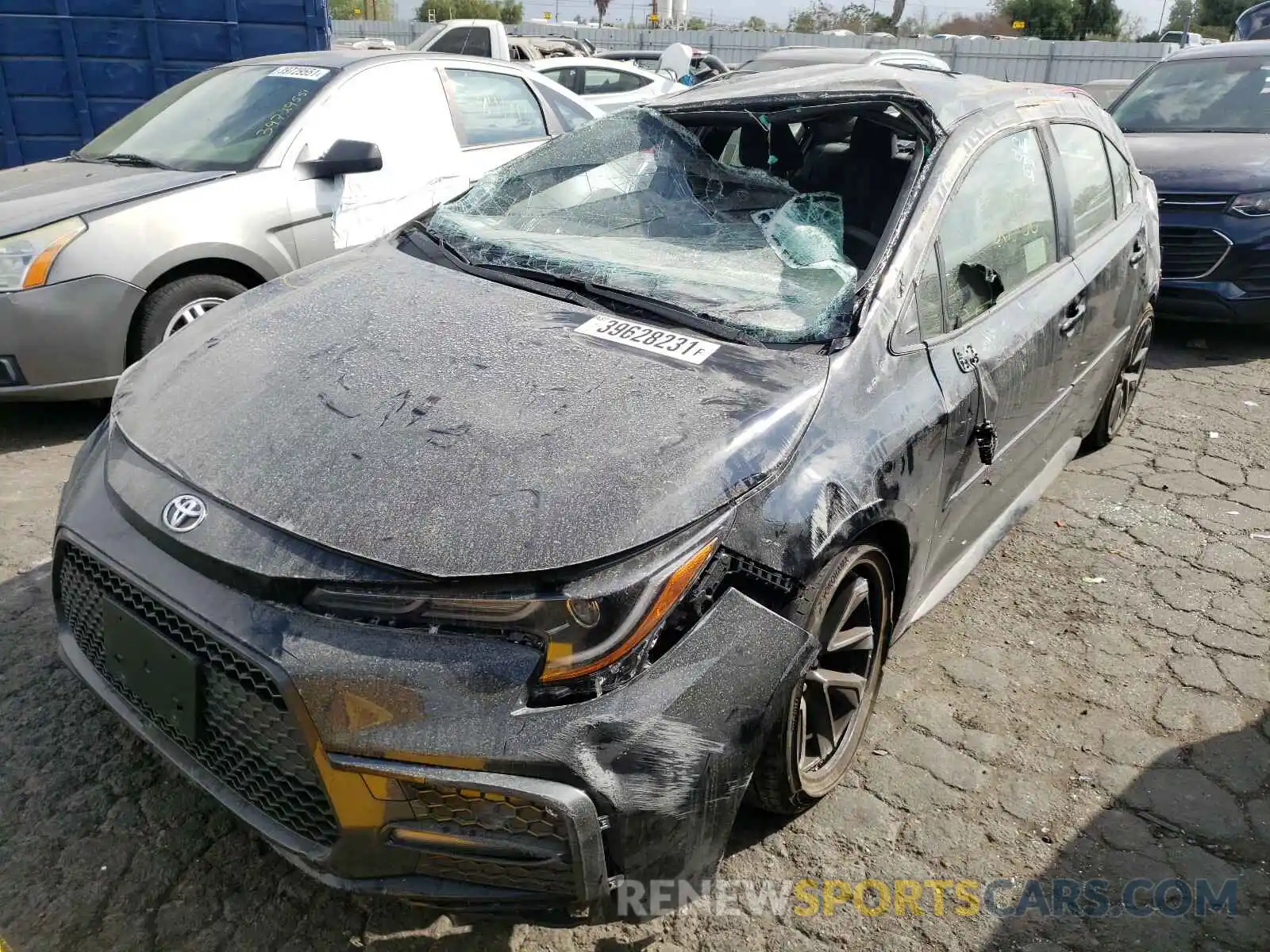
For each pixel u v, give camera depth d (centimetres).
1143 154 661
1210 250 614
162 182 443
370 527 184
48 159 717
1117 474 459
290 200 464
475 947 208
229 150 478
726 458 202
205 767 199
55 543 222
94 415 467
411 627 177
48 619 305
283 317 261
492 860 174
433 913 215
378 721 171
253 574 182
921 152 284
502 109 589
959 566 314
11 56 684
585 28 2789
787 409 217
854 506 217
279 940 207
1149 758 276
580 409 211
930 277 264
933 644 325
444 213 328
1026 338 301
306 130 482
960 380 262
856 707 250
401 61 537
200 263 440
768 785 223
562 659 175
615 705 176
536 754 169
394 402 215
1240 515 421
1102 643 329
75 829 230
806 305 253
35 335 395
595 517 184
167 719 198
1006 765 271
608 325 247
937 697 298
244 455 205
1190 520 416
